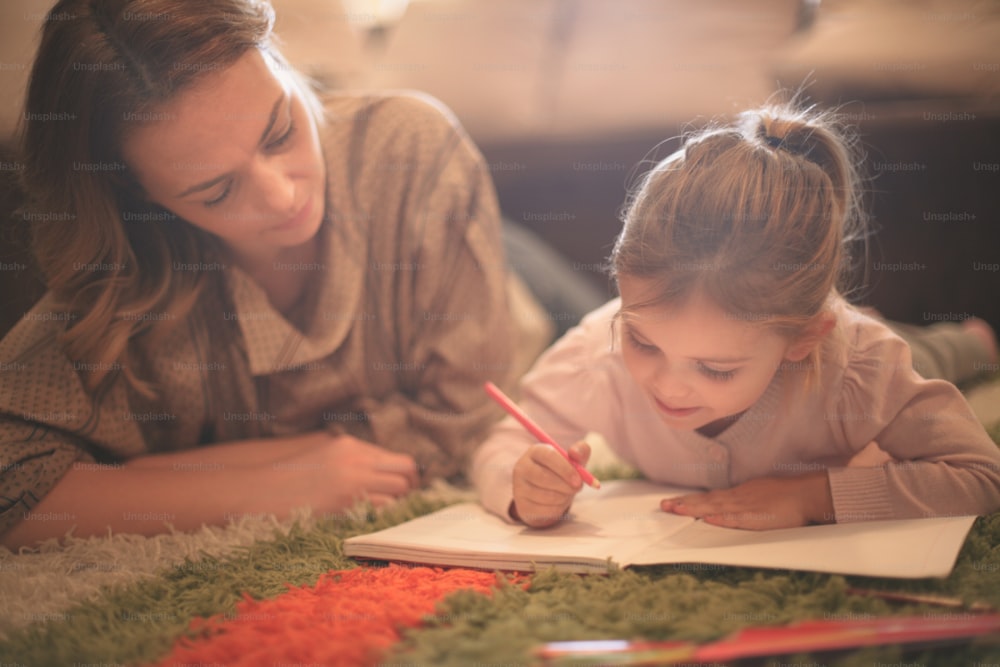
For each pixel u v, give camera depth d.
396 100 1.12
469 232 1.10
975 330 1.30
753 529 0.74
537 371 0.95
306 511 0.91
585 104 1.69
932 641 0.52
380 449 1.02
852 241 0.92
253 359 1.01
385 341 1.10
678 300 0.69
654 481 0.94
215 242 0.99
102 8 0.85
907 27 1.53
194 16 0.84
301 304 1.06
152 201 0.93
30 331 0.94
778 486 0.78
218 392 1.03
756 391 0.73
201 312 1.01
